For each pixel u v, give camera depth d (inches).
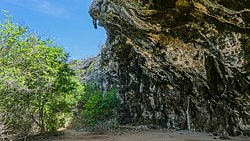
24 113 808.3
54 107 959.6
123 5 531.2
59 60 899.4
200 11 471.5
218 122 712.4
